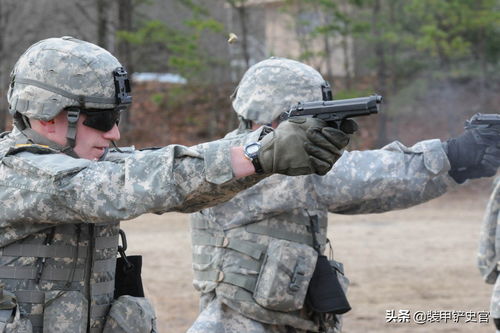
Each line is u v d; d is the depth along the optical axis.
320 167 6.32
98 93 7.48
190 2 47.66
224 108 51.38
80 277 7.66
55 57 7.44
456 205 37.28
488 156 9.80
